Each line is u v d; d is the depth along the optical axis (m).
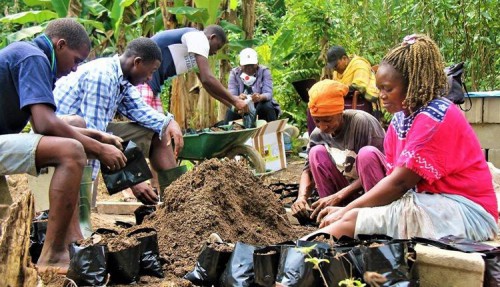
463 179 3.71
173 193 4.47
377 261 3.17
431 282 3.33
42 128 4.07
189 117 9.88
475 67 9.78
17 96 4.19
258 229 4.46
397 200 3.75
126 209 6.25
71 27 4.33
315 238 3.63
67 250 4.02
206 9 9.04
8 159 4.02
